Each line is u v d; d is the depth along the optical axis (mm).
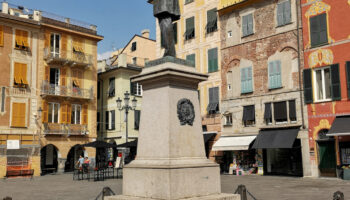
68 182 22953
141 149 8305
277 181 20859
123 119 39438
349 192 15055
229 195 7996
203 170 7938
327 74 23562
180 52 32938
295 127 24625
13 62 31719
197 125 8438
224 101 29219
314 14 24219
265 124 26312
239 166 27438
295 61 25141
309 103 24016
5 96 30984
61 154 33906
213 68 30297
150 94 8398
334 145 22594
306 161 23812
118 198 7918
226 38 29578
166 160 7609
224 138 28500
